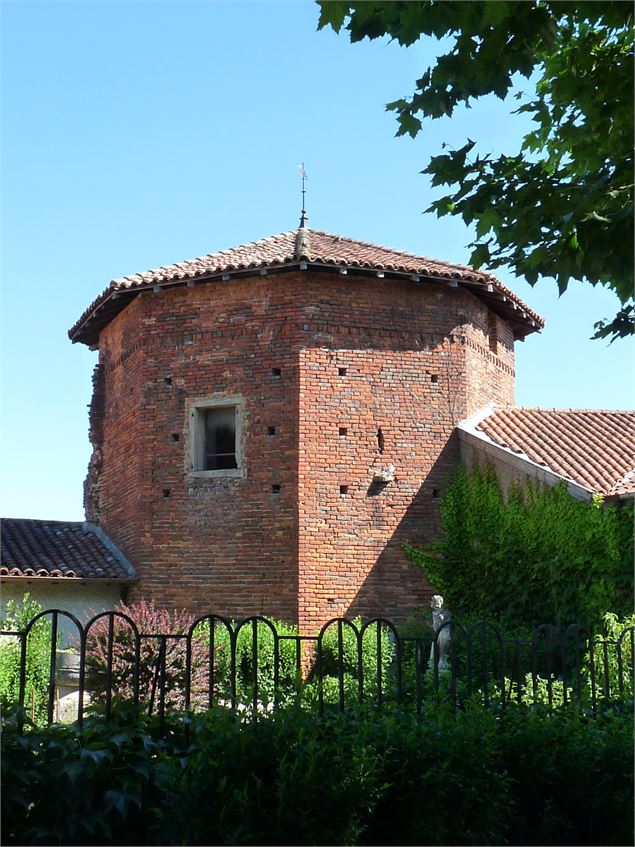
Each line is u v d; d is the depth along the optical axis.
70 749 5.40
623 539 17.55
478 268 9.59
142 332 21.50
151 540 20.61
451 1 7.89
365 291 20.69
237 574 19.73
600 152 9.09
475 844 6.06
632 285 8.77
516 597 18.77
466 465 20.59
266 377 20.17
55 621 5.77
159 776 5.54
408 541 20.11
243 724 5.81
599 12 8.28
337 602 19.34
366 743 5.91
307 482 19.55
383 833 5.93
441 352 21.14
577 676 8.09
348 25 8.33
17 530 22.33
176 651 15.85
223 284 20.89
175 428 20.88
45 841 5.20
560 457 19.91
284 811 5.43
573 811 6.80
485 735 6.29
